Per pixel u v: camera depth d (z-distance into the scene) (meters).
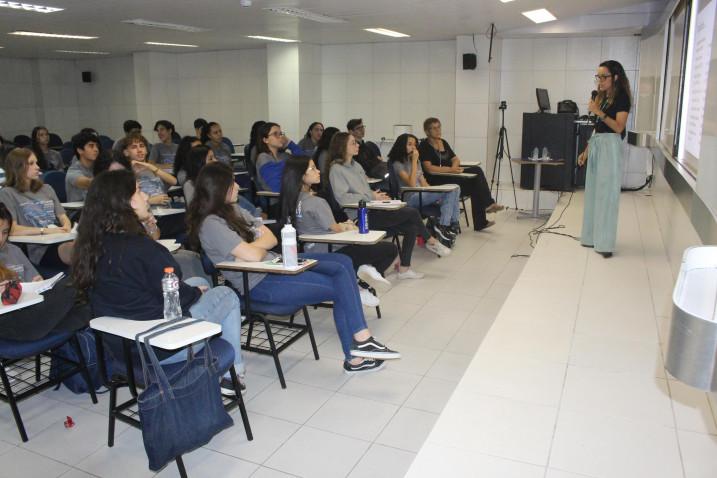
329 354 3.46
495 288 4.70
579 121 7.96
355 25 7.32
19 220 3.90
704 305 1.16
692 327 1.05
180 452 2.15
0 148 6.20
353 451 2.50
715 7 2.60
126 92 11.97
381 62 9.63
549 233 5.56
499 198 8.31
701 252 1.18
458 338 3.69
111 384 2.50
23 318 2.46
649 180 7.66
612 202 4.49
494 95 8.74
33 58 11.88
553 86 8.72
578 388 2.53
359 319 3.09
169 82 11.17
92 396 2.91
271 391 3.02
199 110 11.23
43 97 12.16
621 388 2.52
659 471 1.97
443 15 6.57
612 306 3.51
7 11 6.02
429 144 6.65
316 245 3.89
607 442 2.13
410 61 9.45
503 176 9.27
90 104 12.49
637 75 8.25
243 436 2.62
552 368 2.72
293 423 2.72
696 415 2.30
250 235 3.11
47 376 3.16
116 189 2.31
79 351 2.87
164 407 2.09
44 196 4.04
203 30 7.73
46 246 3.85
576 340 3.02
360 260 3.95
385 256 4.10
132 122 7.54
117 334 2.16
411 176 5.74
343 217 4.49
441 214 5.86
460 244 6.19
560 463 2.02
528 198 8.10
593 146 4.68
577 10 6.87
